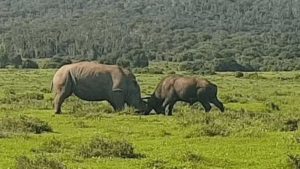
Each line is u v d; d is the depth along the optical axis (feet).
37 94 179.32
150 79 297.74
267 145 79.87
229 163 66.74
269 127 100.78
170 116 126.72
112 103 138.00
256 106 156.56
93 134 90.79
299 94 217.36
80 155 70.08
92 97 137.90
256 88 250.78
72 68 137.18
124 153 70.13
